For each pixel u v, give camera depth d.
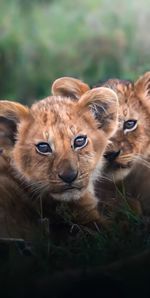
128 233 10.67
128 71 28.12
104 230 11.42
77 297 7.78
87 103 11.79
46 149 11.37
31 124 11.57
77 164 11.36
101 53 31.56
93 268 8.27
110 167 12.36
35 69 32.28
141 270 7.96
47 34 33.94
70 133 11.44
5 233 11.16
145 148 12.84
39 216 11.51
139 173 12.65
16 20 34.53
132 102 12.89
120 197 12.05
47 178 11.35
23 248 10.09
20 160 11.52
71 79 13.12
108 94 11.93
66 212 11.55
